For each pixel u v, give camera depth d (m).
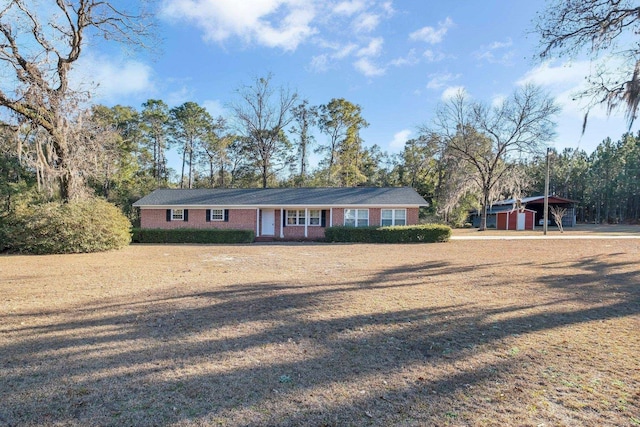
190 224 21.81
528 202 37.12
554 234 23.83
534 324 4.57
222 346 3.81
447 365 3.31
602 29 8.71
